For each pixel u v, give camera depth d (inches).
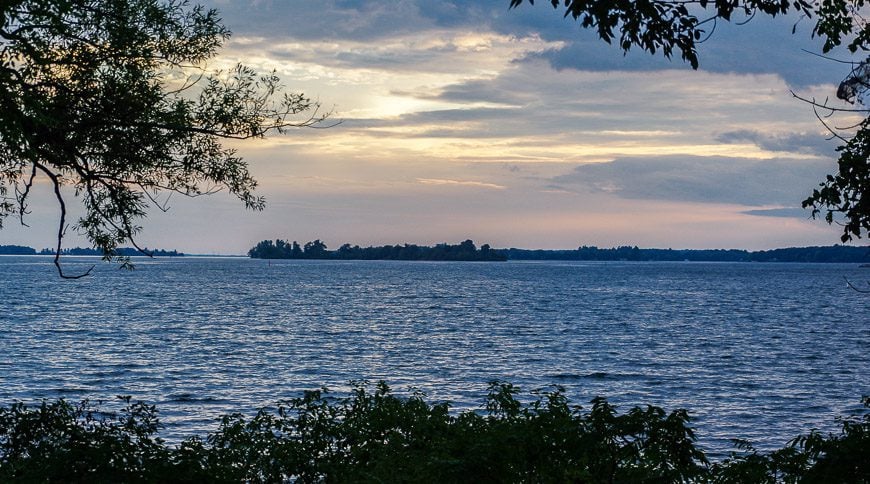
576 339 2477.9
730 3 340.8
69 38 417.1
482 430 441.7
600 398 365.1
